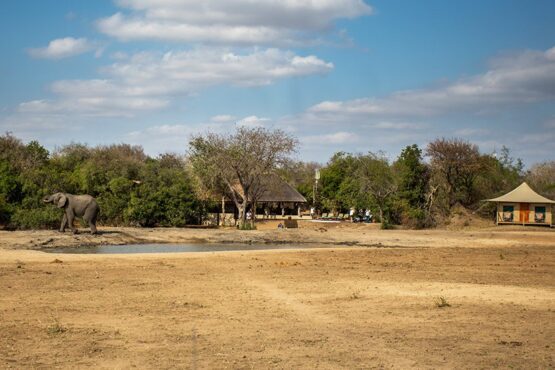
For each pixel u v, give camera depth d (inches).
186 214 2421.3
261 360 443.5
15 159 2322.8
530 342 504.4
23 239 1579.7
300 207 3324.3
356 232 2123.5
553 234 2149.4
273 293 767.1
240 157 2370.8
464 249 1593.3
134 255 1279.5
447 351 473.4
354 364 434.6
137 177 2450.8
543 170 3708.2
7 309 637.9
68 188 2268.7
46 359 443.5
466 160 2832.2
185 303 684.7
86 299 706.8
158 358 447.5
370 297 739.4
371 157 2778.1
